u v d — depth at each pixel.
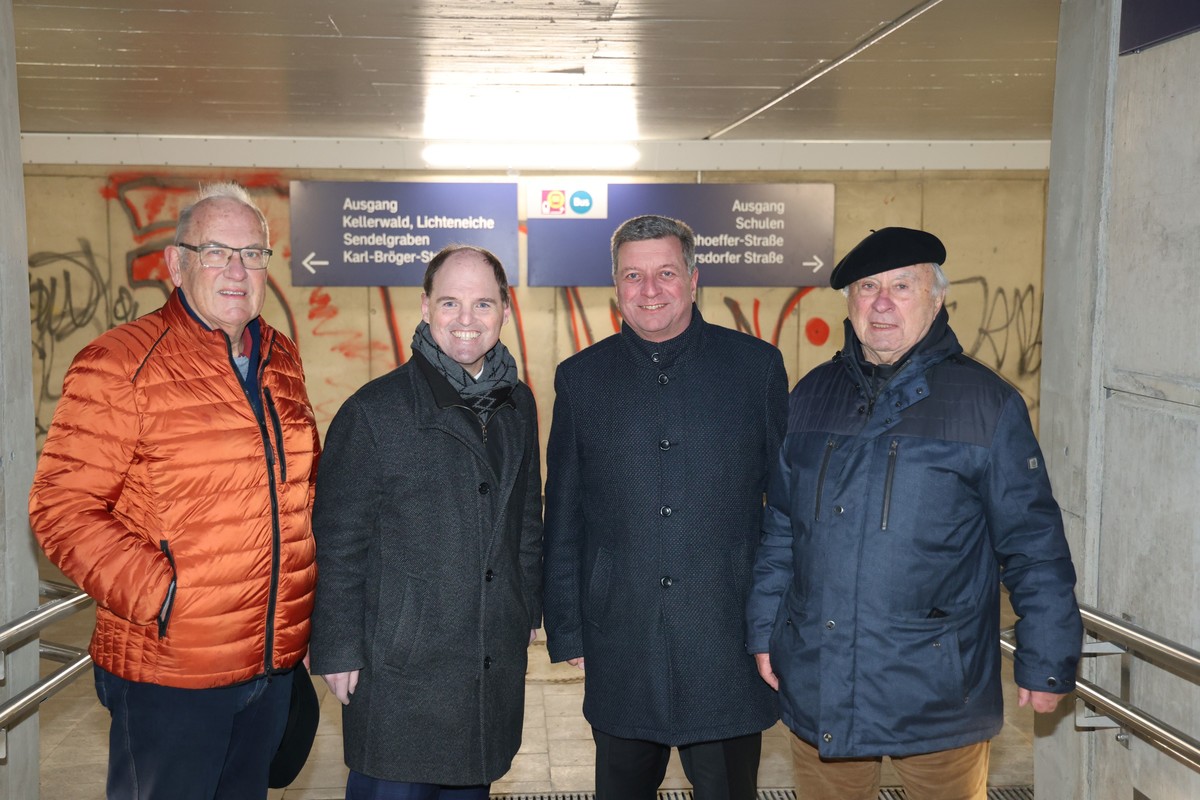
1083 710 3.00
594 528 2.78
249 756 2.50
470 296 2.47
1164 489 2.62
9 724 2.78
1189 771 2.55
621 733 2.72
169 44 5.09
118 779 2.29
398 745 2.45
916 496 2.27
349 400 2.49
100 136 8.33
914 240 2.31
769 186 8.77
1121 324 2.81
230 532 2.27
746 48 5.20
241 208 2.36
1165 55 2.58
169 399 2.23
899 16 4.59
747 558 2.71
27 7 4.41
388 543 2.47
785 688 2.43
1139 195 2.71
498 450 2.55
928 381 2.32
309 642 2.48
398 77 5.93
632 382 2.74
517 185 8.70
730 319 8.98
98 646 2.30
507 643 2.54
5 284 2.85
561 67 5.64
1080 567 3.01
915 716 2.28
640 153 8.73
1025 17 4.61
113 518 2.16
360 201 8.56
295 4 4.33
